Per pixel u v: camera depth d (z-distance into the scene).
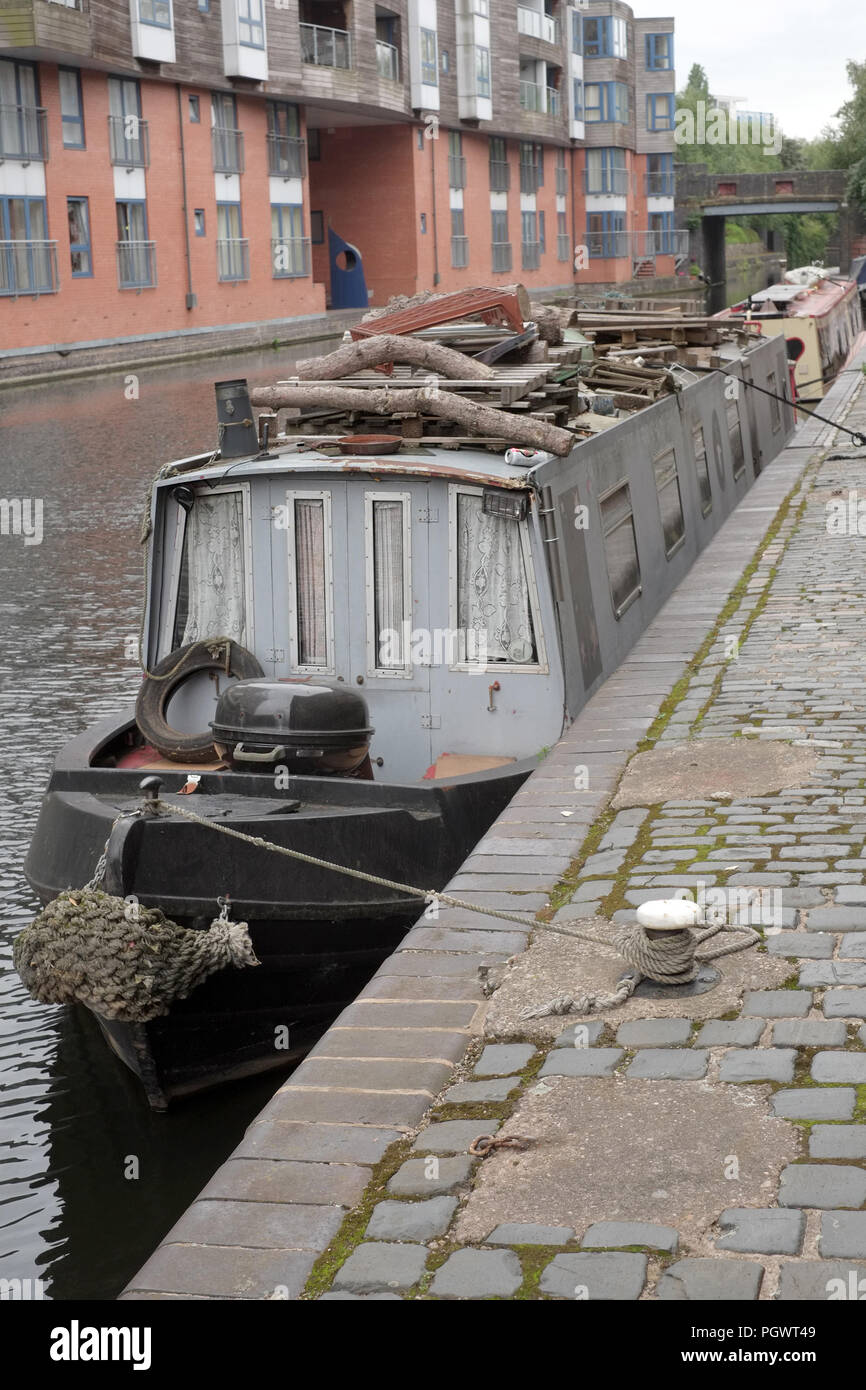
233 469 8.27
